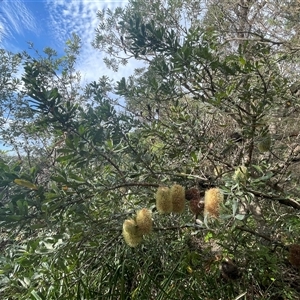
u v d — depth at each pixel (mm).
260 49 3104
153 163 2938
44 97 2105
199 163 2768
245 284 2736
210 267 2838
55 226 2268
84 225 2346
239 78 2754
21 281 2518
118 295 2818
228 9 4266
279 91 2754
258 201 2926
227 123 3285
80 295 2709
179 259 2758
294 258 2338
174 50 2932
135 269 2898
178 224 2908
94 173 2479
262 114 2822
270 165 3047
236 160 3154
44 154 4562
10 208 1944
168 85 2963
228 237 2434
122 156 2824
